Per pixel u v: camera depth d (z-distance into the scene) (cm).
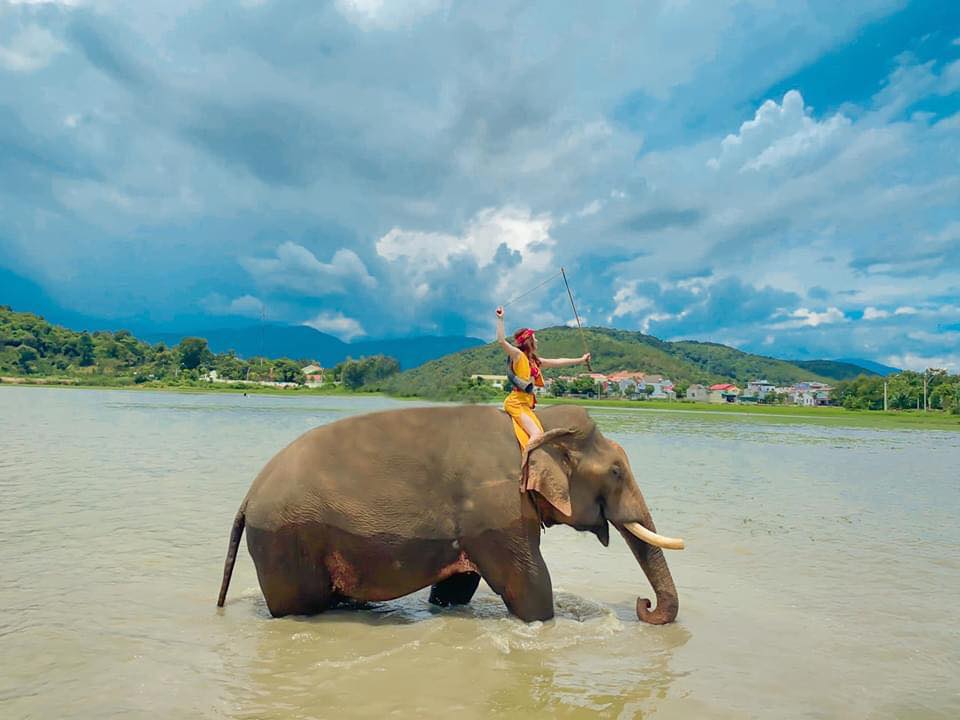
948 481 2192
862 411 11912
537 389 866
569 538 1265
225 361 17438
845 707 594
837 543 1212
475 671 661
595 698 605
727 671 668
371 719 559
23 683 610
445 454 807
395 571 796
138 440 2808
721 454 2906
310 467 802
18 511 1299
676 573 1012
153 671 644
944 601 894
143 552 1051
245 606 848
